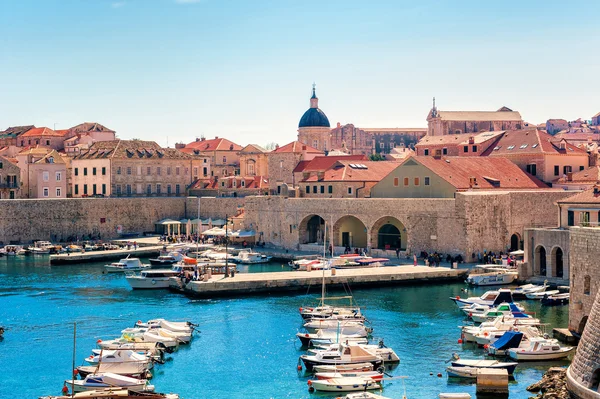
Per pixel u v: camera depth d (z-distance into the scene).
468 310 90.44
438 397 62.69
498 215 127.69
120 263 131.50
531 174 152.25
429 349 76.38
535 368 69.56
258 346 78.69
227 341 80.62
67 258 141.50
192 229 180.25
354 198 143.62
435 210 128.38
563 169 153.12
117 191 192.88
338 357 70.12
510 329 77.44
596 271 71.81
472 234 124.31
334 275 112.06
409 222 132.25
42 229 167.25
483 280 110.81
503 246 128.50
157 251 155.25
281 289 109.19
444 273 115.62
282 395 64.06
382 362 70.25
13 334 83.44
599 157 168.12
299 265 128.12
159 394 60.00
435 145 192.25
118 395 58.53
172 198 187.12
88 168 196.75
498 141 166.62
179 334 79.94
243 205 177.00
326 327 82.50
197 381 67.69
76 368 69.00
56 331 84.75
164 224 183.75
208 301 102.12
